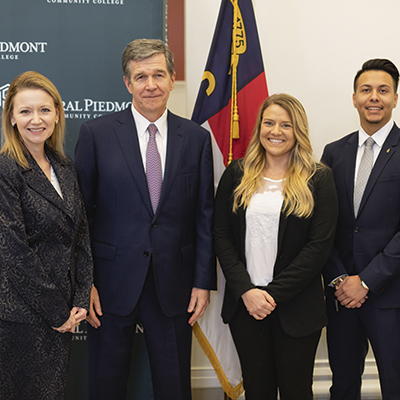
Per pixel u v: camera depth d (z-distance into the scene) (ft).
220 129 7.41
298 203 5.66
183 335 6.28
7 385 5.18
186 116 8.32
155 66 5.76
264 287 5.68
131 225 5.90
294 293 5.57
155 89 5.78
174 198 5.99
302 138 5.91
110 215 5.98
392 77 6.30
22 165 5.20
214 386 8.37
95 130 6.08
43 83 5.44
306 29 8.25
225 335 7.39
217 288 6.98
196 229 6.42
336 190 6.33
